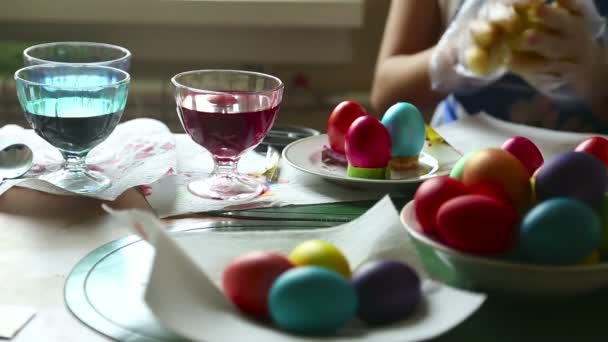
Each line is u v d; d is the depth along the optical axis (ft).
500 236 2.83
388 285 2.68
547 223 2.77
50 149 4.03
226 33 7.46
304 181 3.82
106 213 3.49
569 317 2.91
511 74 5.38
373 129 3.70
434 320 2.67
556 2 4.58
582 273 2.79
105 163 3.89
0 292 2.95
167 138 4.12
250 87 3.87
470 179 3.01
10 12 7.16
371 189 3.72
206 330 2.57
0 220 3.41
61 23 7.36
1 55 6.98
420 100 5.68
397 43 5.95
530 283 2.84
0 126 7.18
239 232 3.12
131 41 7.45
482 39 4.42
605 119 5.24
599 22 4.68
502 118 5.44
